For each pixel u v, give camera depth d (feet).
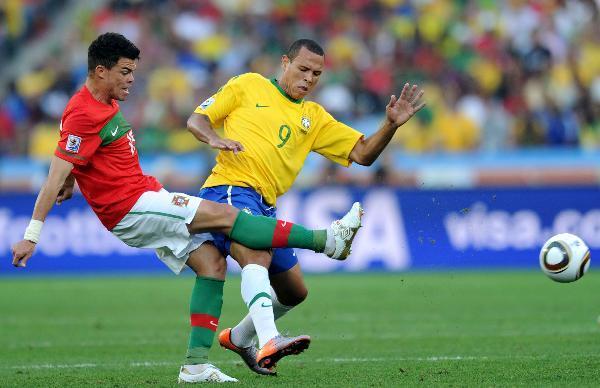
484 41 281.33
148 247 73.41
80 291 173.78
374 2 290.35
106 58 69.87
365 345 103.04
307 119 79.41
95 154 70.95
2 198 203.92
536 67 273.75
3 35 285.23
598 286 175.32
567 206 209.26
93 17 290.97
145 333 116.78
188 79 272.10
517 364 83.41
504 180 226.58
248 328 78.28
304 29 286.87
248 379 76.13
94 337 113.09
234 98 78.13
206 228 71.92
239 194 75.87
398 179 226.17
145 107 260.42
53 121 264.72
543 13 290.35
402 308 144.46
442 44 279.90
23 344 106.63
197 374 72.49
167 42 284.20
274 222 72.08
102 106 70.54
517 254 208.74
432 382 72.13
